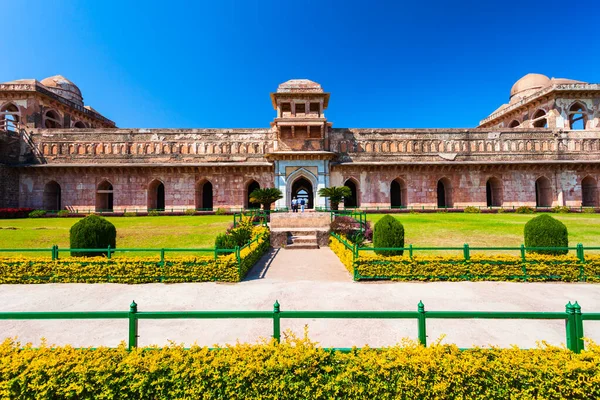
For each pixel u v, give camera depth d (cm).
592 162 3538
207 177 3578
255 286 907
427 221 2241
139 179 3519
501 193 3647
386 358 360
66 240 1575
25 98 3559
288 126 3438
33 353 368
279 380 346
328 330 584
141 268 962
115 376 351
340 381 345
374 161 3641
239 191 3575
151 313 379
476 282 941
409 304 733
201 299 786
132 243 1555
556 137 3672
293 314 379
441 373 345
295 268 1154
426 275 956
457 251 1339
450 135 3719
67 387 344
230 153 3625
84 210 3453
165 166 3425
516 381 342
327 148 3556
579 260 946
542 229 1093
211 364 351
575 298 778
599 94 3766
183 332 581
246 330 588
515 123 4506
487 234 1686
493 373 344
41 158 3494
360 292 836
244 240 1284
